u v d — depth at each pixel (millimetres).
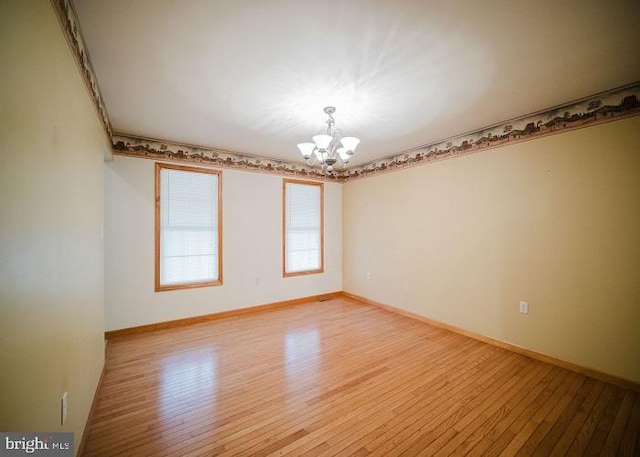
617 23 1462
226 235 3885
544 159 2594
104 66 1840
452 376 2324
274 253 4344
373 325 3566
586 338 2350
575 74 1973
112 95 2244
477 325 3125
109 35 1540
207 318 3711
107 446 1546
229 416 1812
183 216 3586
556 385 2188
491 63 1828
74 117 1433
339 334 3252
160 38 1568
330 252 5051
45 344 1038
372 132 3156
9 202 790
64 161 1271
